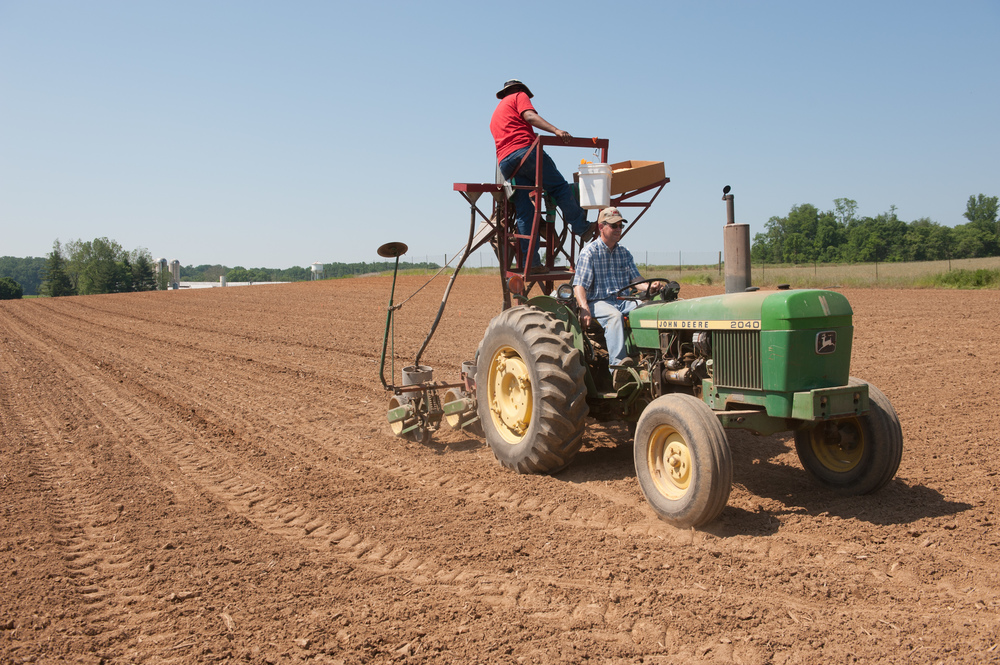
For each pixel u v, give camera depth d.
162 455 6.20
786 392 4.07
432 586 3.46
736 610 3.12
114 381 10.23
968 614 3.04
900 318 14.74
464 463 5.68
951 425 6.19
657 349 4.98
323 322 18.64
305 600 3.35
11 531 4.39
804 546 3.75
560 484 4.97
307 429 7.04
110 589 3.56
